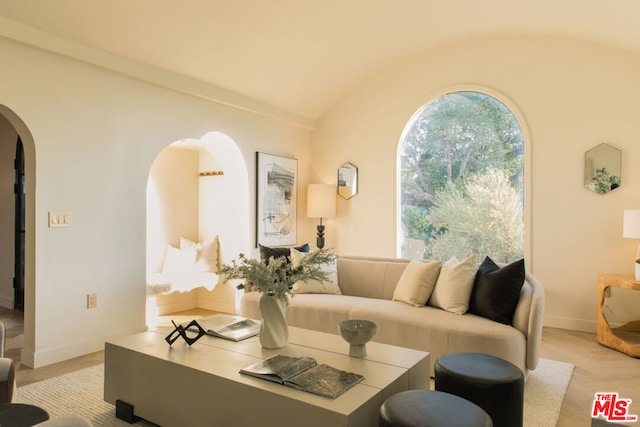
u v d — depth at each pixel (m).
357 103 5.57
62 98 3.25
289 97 5.20
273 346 2.29
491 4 3.95
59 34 3.15
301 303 3.44
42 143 3.13
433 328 2.83
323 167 5.87
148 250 4.95
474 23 4.37
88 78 3.42
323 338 2.51
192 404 2.01
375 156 5.44
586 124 4.20
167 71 3.95
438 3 3.95
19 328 4.16
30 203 3.13
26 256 3.16
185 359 2.12
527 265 4.43
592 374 3.00
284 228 5.49
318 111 5.76
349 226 5.62
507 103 4.57
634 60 3.99
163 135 4.01
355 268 3.91
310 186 5.59
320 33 4.27
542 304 2.71
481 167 4.82
